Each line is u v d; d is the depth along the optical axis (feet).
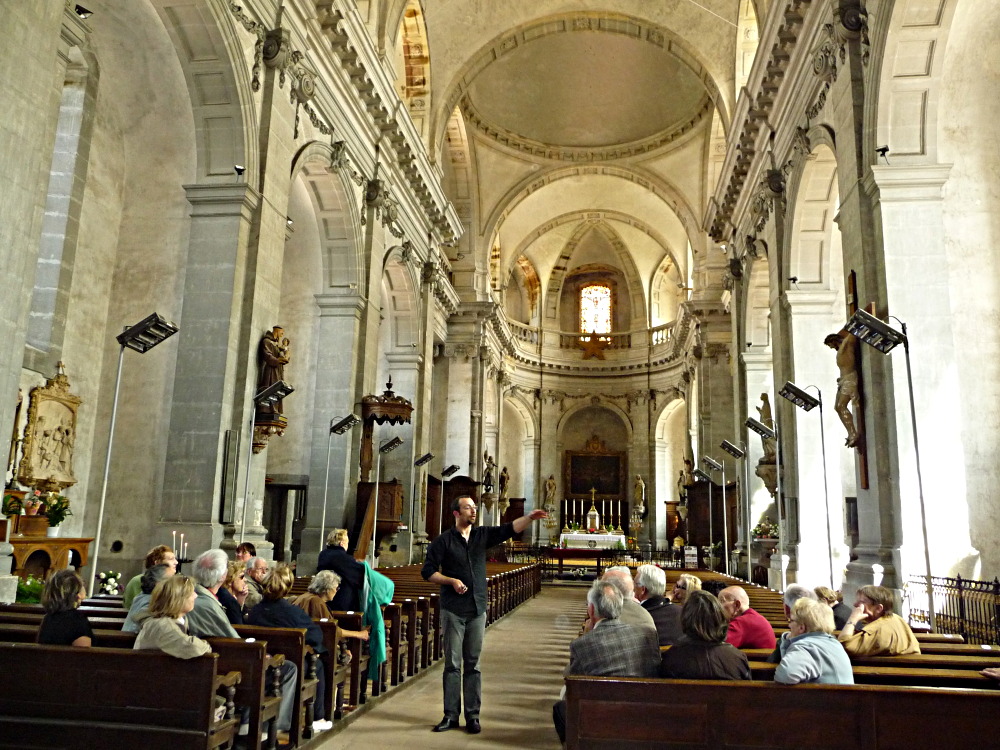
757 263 61.11
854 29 36.22
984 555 33.55
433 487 76.18
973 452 34.50
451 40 69.82
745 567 64.44
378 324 56.49
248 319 36.70
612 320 132.16
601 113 94.12
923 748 12.19
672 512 119.75
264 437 37.37
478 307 93.91
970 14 34.55
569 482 127.44
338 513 50.21
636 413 125.90
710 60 68.85
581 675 13.39
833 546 46.09
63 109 35.24
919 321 32.71
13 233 21.09
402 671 25.41
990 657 17.19
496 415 109.70
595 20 71.05
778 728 12.45
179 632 13.44
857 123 35.65
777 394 50.37
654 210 109.70
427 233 72.79
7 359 20.94
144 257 36.96
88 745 13.15
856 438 35.01
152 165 37.60
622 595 16.06
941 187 33.58
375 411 51.83
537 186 99.25
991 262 35.88
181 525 33.96
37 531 31.76
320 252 52.95
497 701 22.88
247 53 37.37
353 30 46.34
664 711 12.69
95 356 36.22
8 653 13.70
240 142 36.83
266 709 15.10
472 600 19.94
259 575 22.66
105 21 35.09
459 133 91.09
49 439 33.40
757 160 57.72
